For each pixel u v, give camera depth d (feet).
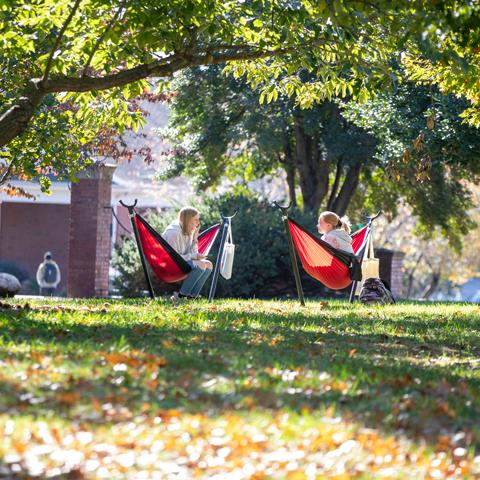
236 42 75.92
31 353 40.24
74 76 74.23
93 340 47.91
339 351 49.29
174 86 157.69
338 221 87.97
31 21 66.49
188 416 30.86
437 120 109.60
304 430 29.99
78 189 138.72
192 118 167.02
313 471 26.22
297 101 82.58
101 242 140.26
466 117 85.40
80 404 31.60
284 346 49.90
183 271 83.66
